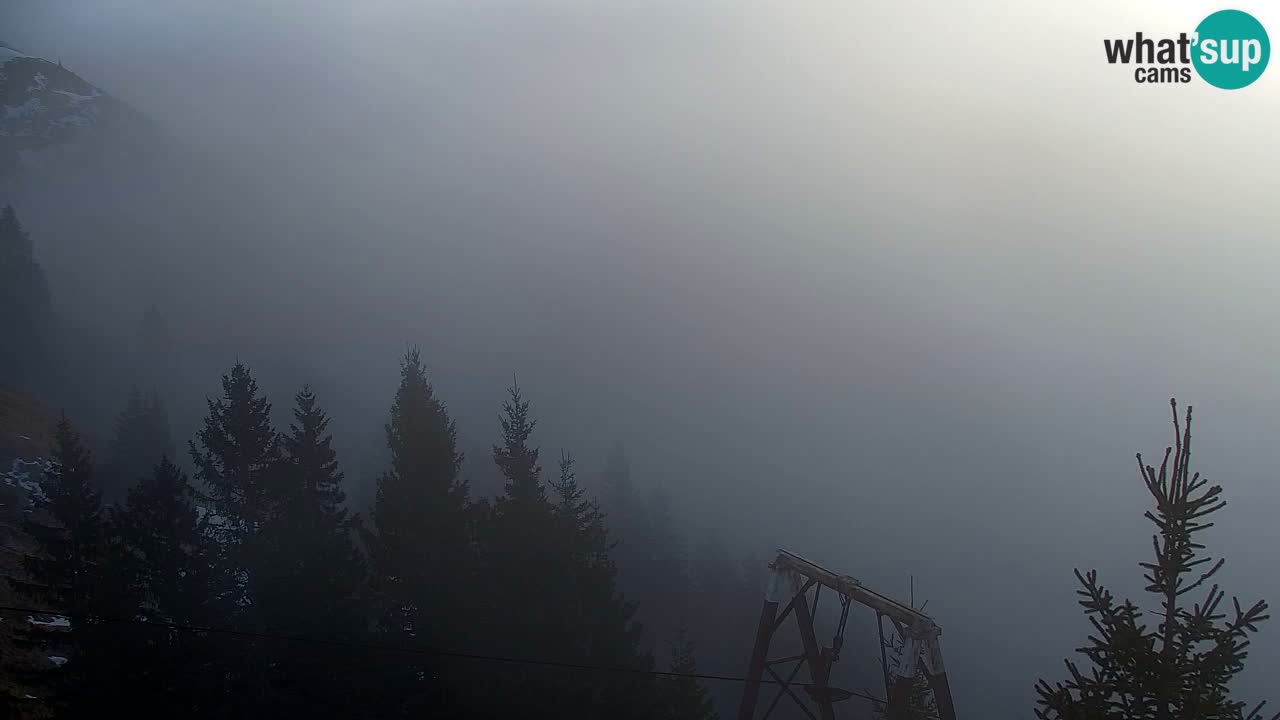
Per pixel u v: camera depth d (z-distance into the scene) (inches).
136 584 1052.5
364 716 1032.8
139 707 973.8
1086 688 433.1
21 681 1002.1
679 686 1368.1
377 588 1154.0
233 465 1125.7
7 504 1704.0
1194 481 423.2
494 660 1114.1
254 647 1027.3
